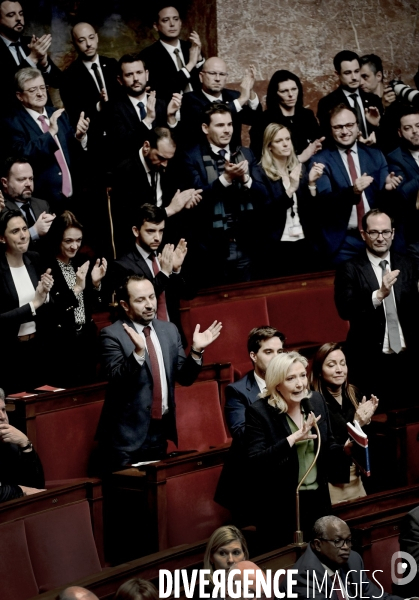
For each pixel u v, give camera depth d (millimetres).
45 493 13609
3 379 17297
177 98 21734
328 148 23203
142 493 14711
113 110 21297
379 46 26062
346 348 19188
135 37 22406
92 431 16484
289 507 13945
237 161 21625
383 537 14461
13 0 20438
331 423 15797
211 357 20234
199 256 20984
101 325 19516
